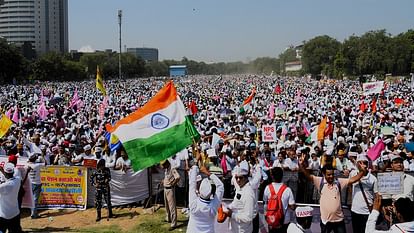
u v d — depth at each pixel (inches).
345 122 1007.0
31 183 503.5
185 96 2118.6
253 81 4758.9
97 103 1653.5
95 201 508.1
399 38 4744.1
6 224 391.5
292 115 1082.7
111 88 3149.6
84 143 661.3
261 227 376.2
